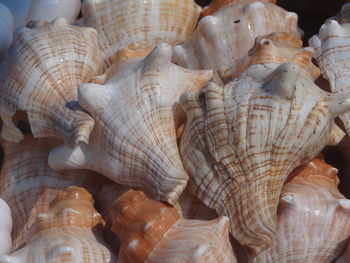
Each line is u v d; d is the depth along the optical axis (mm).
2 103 408
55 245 354
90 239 367
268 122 357
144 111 374
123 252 355
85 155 386
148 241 350
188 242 344
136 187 380
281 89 355
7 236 389
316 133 360
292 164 369
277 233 371
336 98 365
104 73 418
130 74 383
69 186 397
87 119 372
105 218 385
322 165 404
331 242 372
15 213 408
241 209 357
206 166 365
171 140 376
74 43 415
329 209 374
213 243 344
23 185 411
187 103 375
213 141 362
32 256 354
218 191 363
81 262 350
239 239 359
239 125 358
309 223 370
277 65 385
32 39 408
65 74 404
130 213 364
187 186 380
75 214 377
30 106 399
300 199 373
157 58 377
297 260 370
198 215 380
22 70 402
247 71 385
